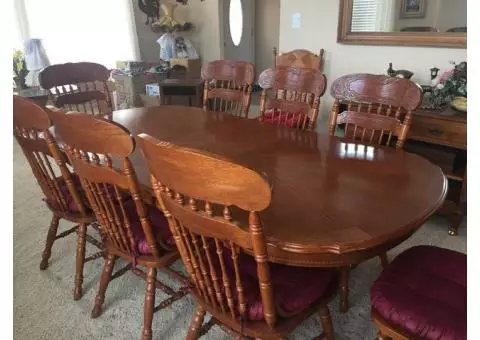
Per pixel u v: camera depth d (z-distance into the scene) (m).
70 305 1.83
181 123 2.09
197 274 1.18
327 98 3.28
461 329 1.00
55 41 4.17
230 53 5.49
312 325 1.67
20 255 2.20
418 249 1.34
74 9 4.19
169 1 4.92
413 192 1.24
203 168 0.87
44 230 2.46
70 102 2.51
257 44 6.28
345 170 1.42
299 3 3.25
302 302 1.18
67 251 2.24
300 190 1.27
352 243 0.97
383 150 1.62
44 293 1.91
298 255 1.03
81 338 1.64
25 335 1.65
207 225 0.98
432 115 2.21
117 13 4.43
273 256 1.05
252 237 0.92
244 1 5.66
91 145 1.25
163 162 0.93
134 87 4.16
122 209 1.42
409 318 1.06
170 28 4.64
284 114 2.28
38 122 1.45
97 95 2.65
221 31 4.95
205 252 1.14
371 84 1.74
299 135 1.83
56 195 1.78
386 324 1.11
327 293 1.26
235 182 0.85
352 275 1.98
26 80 4.02
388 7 2.69
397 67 2.80
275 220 1.09
